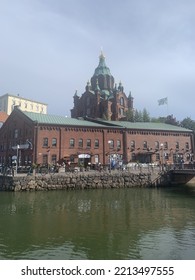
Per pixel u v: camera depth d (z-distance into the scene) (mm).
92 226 20094
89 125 57438
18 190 39094
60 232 18516
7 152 62250
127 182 45656
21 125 57406
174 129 65812
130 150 60406
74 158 55062
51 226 20062
